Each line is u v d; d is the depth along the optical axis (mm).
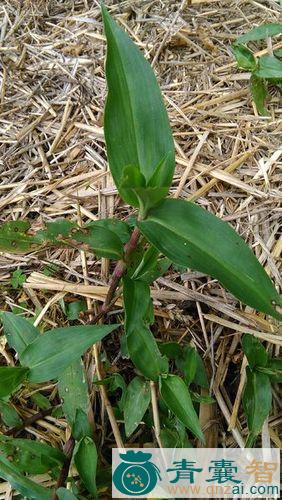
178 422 242
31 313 295
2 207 327
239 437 254
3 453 234
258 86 352
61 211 320
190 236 206
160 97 219
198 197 314
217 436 260
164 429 244
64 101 370
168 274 289
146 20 414
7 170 343
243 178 323
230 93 363
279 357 270
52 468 240
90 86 374
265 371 252
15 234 231
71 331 225
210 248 205
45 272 301
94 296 287
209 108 359
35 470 234
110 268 297
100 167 334
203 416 259
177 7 422
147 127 218
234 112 356
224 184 321
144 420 255
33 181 335
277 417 262
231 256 205
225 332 278
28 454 235
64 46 405
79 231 230
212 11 416
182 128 350
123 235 250
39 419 267
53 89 380
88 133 352
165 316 280
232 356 272
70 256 303
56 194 327
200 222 208
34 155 350
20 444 230
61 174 337
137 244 236
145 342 230
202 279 287
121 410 252
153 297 281
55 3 438
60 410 261
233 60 381
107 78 213
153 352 231
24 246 234
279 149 329
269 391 250
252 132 343
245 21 409
